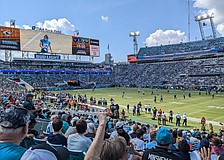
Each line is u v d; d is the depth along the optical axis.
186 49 108.31
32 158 2.16
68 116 12.14
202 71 91.06
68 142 5.09
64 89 84.81
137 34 128.50
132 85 97.00
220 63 88.69
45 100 42.22
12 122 2.43
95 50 93.75
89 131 6.90
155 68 106.50
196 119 29.70
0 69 78.44
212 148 5.98
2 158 2.21
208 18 113.19
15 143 2.48
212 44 101.50
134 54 126.62
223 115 31.64
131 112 36.00
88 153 2.64
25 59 83.31
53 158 2.26
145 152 3.77
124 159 2.75
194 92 67.44
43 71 89.44
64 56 96.81
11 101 23.22
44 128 9.70
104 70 109.75
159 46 121.31
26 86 76.94
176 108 38.28
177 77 95.06
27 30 75.62
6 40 71.19
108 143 2.75
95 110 31.25
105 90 78.88
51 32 81.44
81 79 100.25
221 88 73.06
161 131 3.76
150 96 57.06
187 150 4.50
